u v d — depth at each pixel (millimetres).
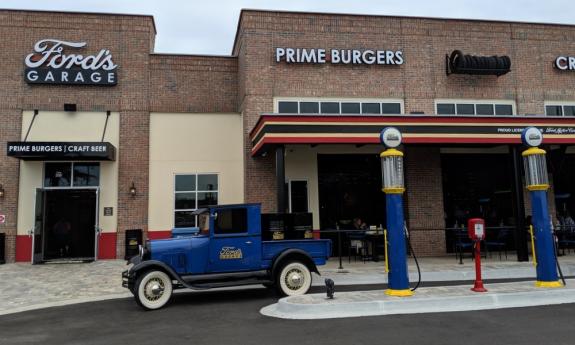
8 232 17719
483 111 19703
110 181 18578
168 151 19125
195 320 8789
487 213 19844
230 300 10812
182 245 10523
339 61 18797
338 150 19062
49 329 8438
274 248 11008
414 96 19234
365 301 8883
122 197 18547
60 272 15461
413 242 18531
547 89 20359
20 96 18375
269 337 7266
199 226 11492
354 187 19266
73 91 18719
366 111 18891
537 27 20594
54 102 18547
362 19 19234
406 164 18984
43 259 18188
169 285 10188
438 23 19766
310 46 18750
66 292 12258
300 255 11031
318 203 18688
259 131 15664
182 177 19141
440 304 9023
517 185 15703
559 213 20391
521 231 15516
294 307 8797
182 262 10469
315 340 6980
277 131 14609
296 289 10891
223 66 19938
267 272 10984
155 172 18938
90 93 18828
